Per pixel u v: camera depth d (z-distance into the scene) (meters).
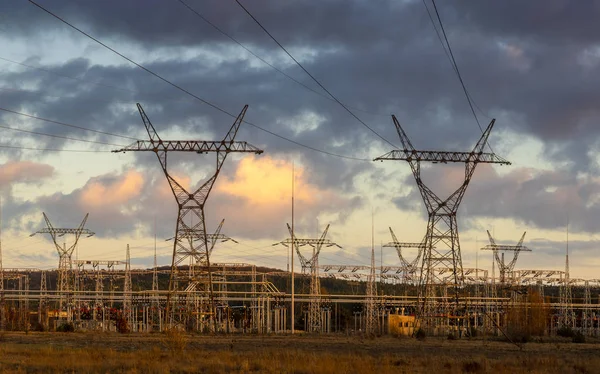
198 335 124.44
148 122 125.00
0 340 102.19
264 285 173.88
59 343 97.12
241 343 100.00
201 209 130.50
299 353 75.06
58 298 175.62
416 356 79.00
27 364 64.00
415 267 192.75
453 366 64.75
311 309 178.88
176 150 126.25
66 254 194.62
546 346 105.19
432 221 134.00
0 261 178.50
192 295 166.25
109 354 72.38
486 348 97.81
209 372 59.25
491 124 130.75
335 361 65.94
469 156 131.12
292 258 145.12
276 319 168.75
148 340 105.81
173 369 60.94
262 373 59.25
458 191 133.25
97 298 173.12
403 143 130.50
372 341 111.00
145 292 166.12
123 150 125.50
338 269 188.25
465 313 140.88
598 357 80.81
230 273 172.88
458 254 134.75
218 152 127.19
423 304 137.62
